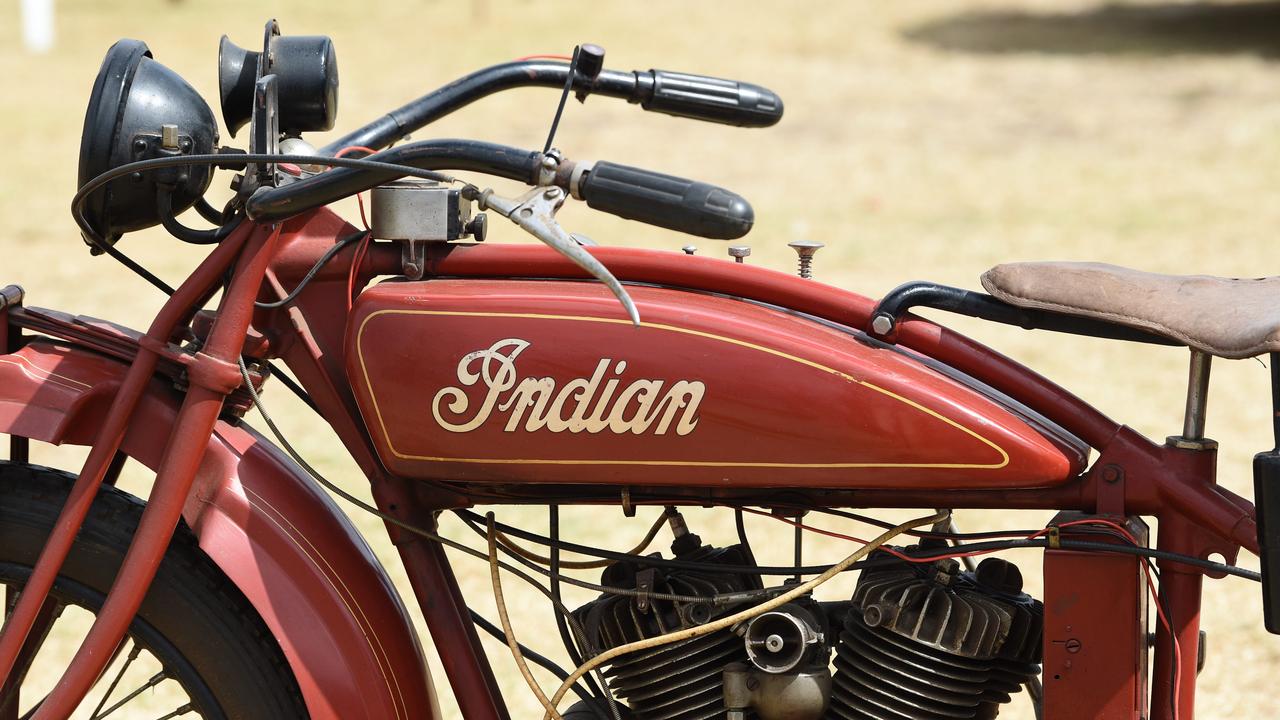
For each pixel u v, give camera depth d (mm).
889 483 3201
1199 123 21922
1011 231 14703
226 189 15273
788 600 3354
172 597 3529
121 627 3375
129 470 7742
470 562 6520
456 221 3389
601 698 3691
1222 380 9531
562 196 3156
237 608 3555
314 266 3510
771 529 6859
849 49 32688
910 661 3357
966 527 6984
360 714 3436
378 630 3541
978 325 11008
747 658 3467
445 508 3629
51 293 11656
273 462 3646
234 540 3479
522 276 3469
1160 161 19000
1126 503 3311
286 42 3588
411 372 3285
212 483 3535
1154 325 3205
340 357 3561
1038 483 3188
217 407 3430
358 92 25094
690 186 3105
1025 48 32594
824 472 3201
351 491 7375
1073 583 3275
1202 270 12805
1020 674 3529
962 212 15812
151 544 3379
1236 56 29859
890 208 16062
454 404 3273
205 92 23953
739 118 3691
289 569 3482
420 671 3613
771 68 29250
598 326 3232
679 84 3656
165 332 3467
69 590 3541
